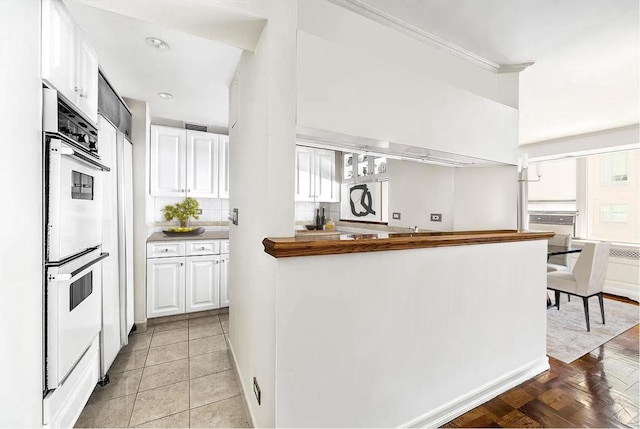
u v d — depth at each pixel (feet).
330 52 4.74
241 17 4.21
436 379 5.42
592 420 5.58
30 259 3.47
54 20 3.79
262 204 4.53
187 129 11.04
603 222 14.90
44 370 3.75
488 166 8.36
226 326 9.66
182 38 5.84
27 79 3.38
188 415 5.54
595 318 10.88
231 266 7.64
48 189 3.79
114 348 7.08
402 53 6.56
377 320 4.70
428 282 5.28
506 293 6.52
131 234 8.78
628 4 5.71
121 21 5.31
